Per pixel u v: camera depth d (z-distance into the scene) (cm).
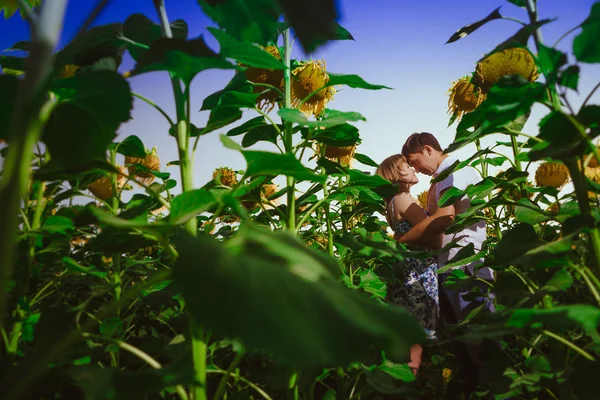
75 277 198
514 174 142
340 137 172
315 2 42
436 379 247
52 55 53
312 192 195
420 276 257
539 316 73
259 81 172
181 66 89
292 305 49
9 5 89
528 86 101
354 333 48
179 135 97
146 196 150
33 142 51
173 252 79
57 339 101
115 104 69
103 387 69
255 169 85
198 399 83
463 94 222
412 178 277
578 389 86
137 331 220
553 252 89
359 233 193
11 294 143
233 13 76
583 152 92
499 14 121
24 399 93
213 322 44
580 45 90
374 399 176
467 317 137
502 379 117
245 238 62
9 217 48
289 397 132
